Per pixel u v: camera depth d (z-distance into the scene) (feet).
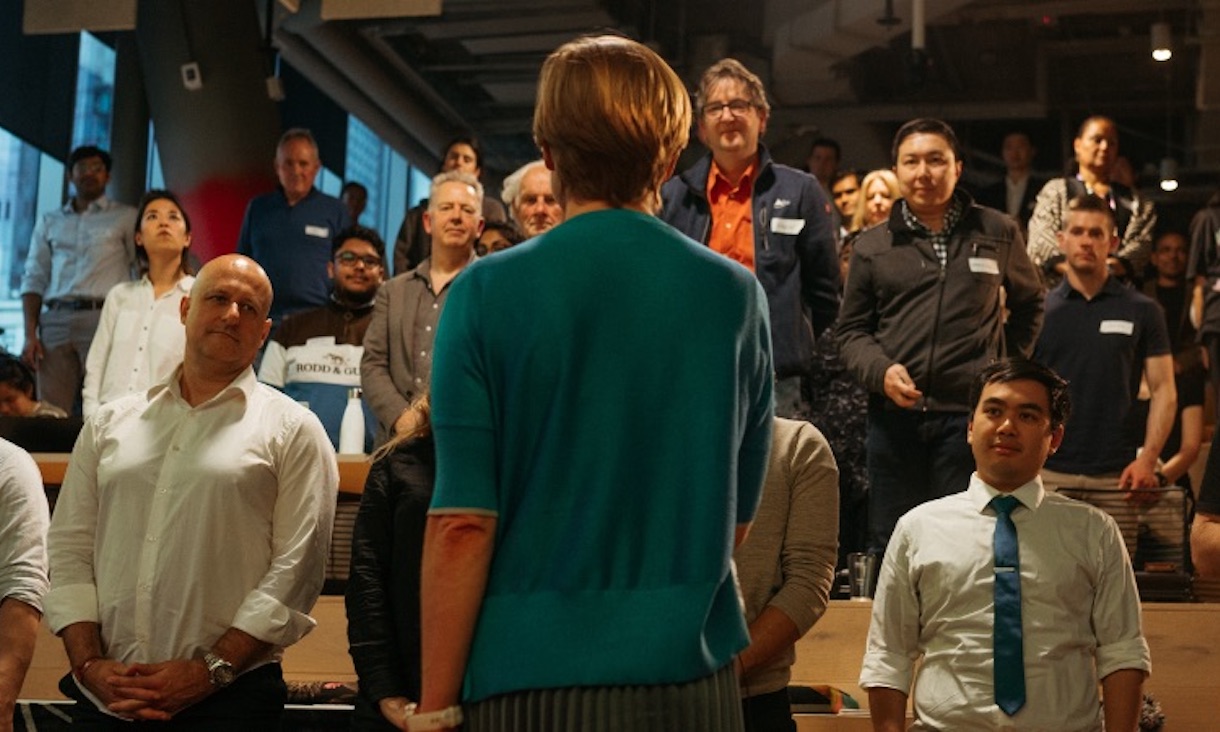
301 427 10.28
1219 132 34.01
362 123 41.06
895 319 14.74
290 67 40.22
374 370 15.40
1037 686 9.78
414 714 5.06
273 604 9.75
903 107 36.58
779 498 9.99
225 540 9.93
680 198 15.98
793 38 35.32
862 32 34.19
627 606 5.04
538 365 5.15
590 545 5.07
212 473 9.97
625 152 5.45
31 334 24.03
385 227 44.19
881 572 10.47
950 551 10.18
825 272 15.89
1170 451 21.49
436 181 16.12
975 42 34.81
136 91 34.19
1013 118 35.96
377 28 35.91
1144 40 33.99
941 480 14.30
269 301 10.54
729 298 5.39
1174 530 13.21
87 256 23.79
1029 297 15.05
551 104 5.52
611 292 5.22
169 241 18.39
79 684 9.71
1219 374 22.08
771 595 9.87
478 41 36.99
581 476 5.11
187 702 9.48
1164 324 16.83
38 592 10.41
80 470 10.37
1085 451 16.55
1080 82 35.35
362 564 9.53
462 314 5.23
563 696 4.95
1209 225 23.90
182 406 10.31
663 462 5.18
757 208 15.76
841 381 16.08
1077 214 16.89
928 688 10.07
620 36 5.77
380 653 9.34
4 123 31.91
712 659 5.12
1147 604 11.98
